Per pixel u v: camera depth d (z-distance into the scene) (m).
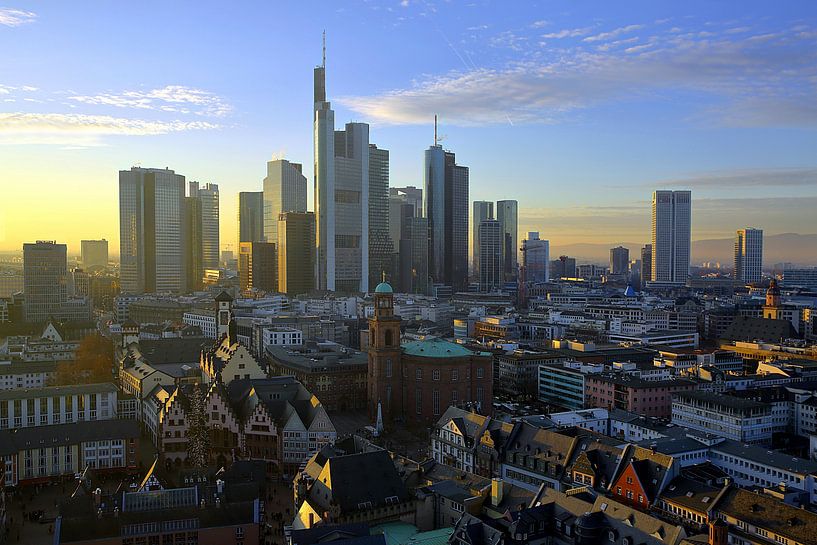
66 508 166.38
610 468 189.50
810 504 177.38
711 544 129.62
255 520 170.75
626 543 135.00
